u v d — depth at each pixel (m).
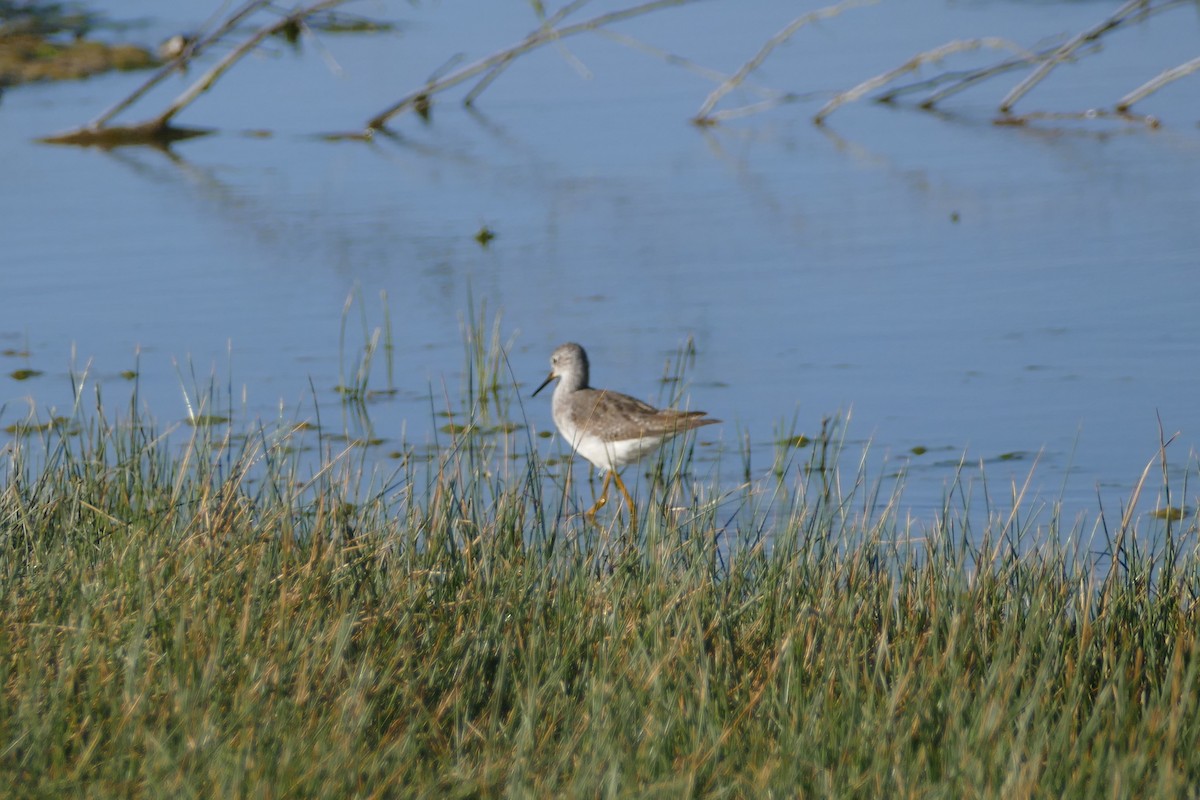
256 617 8.32
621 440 13.54
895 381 15.98
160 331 18.36
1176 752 7.28
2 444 14.08
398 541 10.13
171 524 9.92
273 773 6.89
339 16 40.03
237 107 32.91
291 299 19.67
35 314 19.05
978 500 12.73
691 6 40.56
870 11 39.44
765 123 30.20
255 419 15.26
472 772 7.17
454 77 31.02
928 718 7.67
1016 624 8.65
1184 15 37.56
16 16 38.53
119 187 26.08
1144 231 21.23
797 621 8.77
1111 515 12.34
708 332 17.84
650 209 23.88
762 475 13.64
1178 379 15.61
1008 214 22.62
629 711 7.70
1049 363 16.30
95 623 8.27
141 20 39.50
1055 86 32.28
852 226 22.36
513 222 23.31
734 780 7.10
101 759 7.17
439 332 18.30
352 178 26.67
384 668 8.23
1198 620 8.85
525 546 10.62
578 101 32.84
